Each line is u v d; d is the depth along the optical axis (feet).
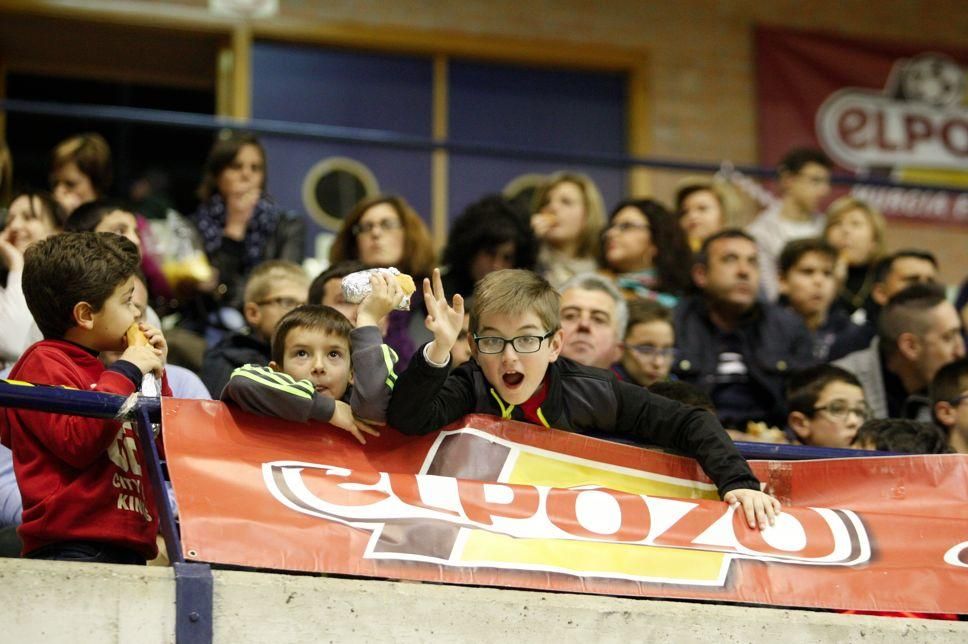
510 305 33.19
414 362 32.17
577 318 46.03
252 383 31.99
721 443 34.35
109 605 28.73
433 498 32.73
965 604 34.12
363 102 84.84
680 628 31.27
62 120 85.87
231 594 29.35
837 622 32.19
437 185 84.33
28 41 84.43
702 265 54.60
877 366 52.54
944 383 46.26
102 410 31.24
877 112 91.25
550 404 34.24
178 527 33.24
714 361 52.54
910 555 34.65
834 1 93.04
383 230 53.06
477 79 86.94
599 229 60.08
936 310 51.01
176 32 83.35
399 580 31.78
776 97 90.63
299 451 32.55
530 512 33.06
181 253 53.31
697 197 65.46
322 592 29.76
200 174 87.25
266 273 46.09
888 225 89.30
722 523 33.88
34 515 31.71
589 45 88.58
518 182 85.76
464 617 30.27
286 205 81.35
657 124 88.99
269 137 81.51
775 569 33.50
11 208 48.52
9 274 44.86
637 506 33.68
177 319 54.44
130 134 86.63
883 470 36.04
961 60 92.94
